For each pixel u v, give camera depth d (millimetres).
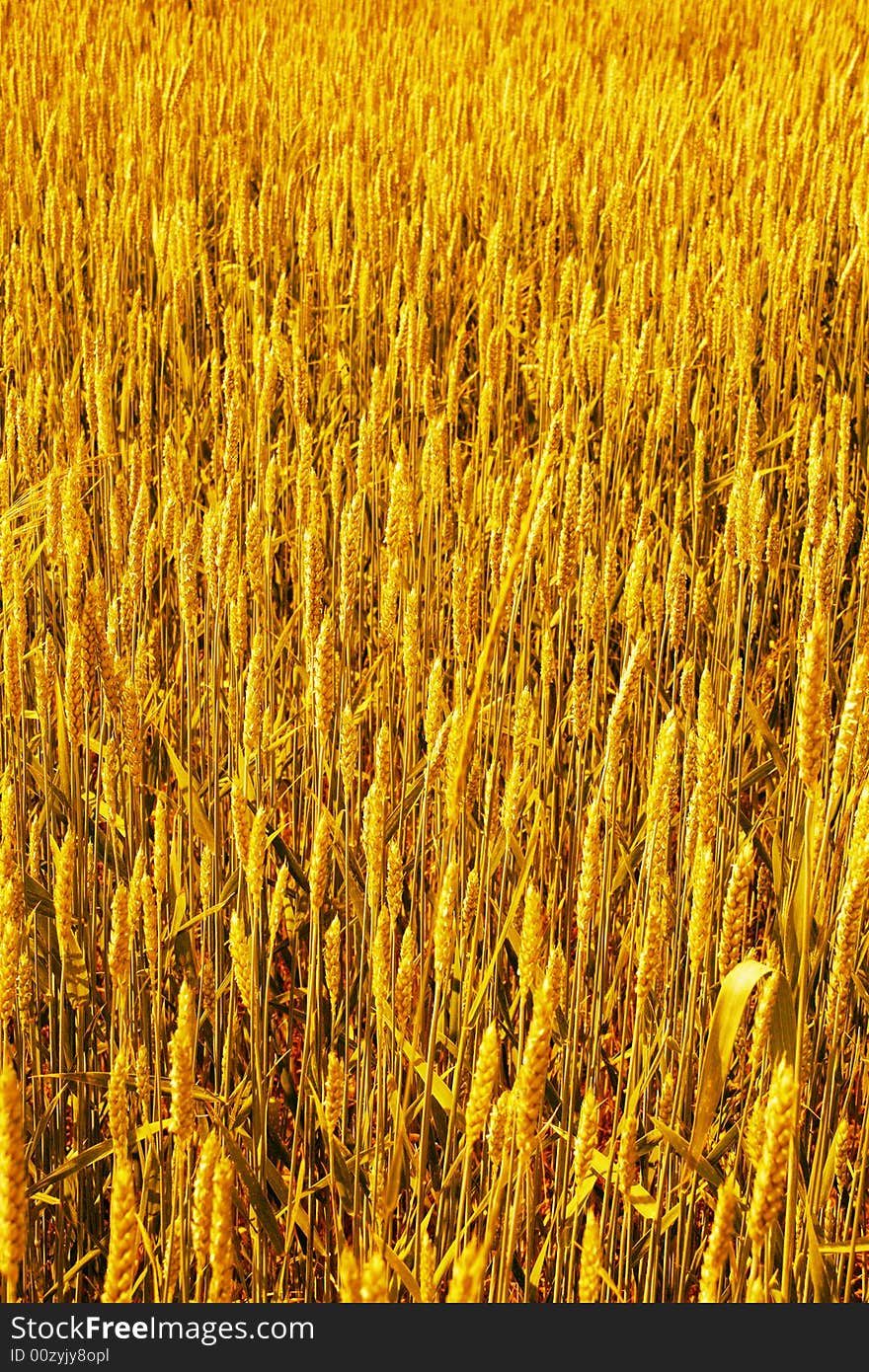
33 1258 2924
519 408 6984
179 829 3406
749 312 5453
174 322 6348
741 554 3768
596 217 7938
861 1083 3207
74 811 3133
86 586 3020
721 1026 2242
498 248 6730
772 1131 1712
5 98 10617
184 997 1951
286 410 5801
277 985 3939
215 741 3715
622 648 4242
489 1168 2854
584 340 5402
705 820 2434
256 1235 2674
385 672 3844
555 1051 3191
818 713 2135
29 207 8102
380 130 9516
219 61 12234
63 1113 3016
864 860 2121
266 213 7160
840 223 7719
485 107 10742
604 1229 2777
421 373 5469
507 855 3551
